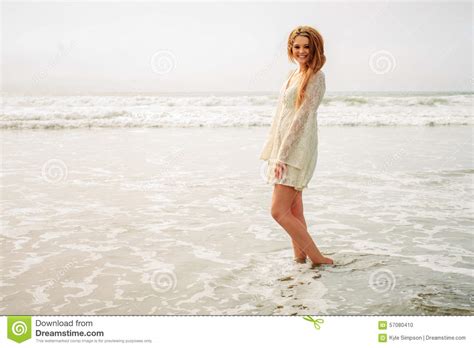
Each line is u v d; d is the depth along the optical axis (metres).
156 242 4.03
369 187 6.27
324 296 2.98
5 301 2.87
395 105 22.58
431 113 18.58
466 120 16.20
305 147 3.24
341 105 22.86
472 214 4.95
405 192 5.98
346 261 3.58
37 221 4.65
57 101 20.77
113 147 10.05
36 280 3.19
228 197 5.72
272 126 3.50
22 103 20.17
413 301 2.89
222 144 10.58
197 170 7.43
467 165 7.91
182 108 20.11
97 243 3.99
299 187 3.30
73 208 5.17
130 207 5.22
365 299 2.93
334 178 6.85
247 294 3.00
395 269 3.41
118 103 21.89
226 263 3.54
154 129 14.27
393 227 4.48
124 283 3.15
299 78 3.29
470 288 3.08
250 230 4.39
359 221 4.68
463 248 3.88
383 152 9.36
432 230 4.39
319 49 3.21
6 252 3.74
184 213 4.98
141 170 7.42
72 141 11.12
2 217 4.79
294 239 3.48
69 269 3.39
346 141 11.16
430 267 3.45
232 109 19.64
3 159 8.39
